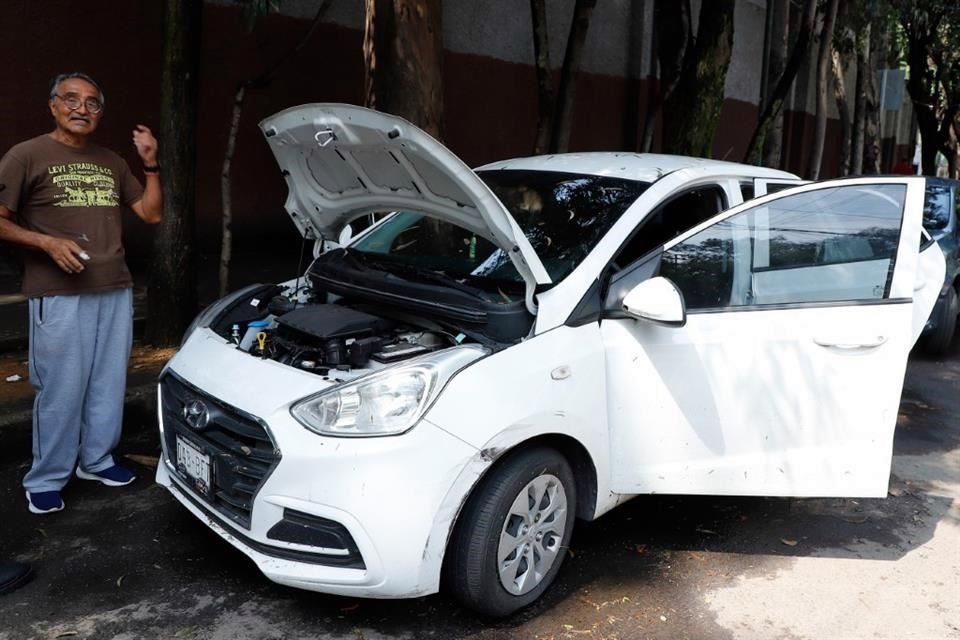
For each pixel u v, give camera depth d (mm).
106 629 2924
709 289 3438
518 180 3979
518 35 11789
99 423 3906
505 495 2883
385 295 3289
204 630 2939
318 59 9234
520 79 11992
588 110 13477
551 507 3096
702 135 8203
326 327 3084
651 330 3295
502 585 2953
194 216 5688
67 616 2994
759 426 3439
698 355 3338
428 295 3176
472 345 2990
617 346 3232
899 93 12641
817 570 3588
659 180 3686
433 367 2809
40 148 3420
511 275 3404
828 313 3479
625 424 3275
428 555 2717
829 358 3453
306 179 3861
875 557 3729
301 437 2734
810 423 3477
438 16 5543
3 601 3066
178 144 5445
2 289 6375
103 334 3736
